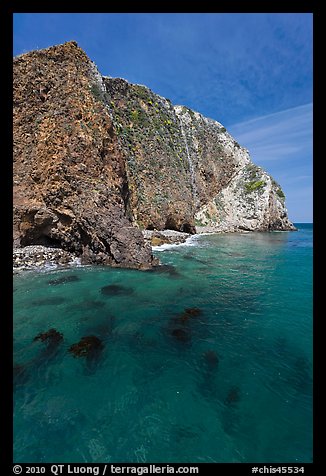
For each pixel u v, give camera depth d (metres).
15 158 19.95
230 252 25.39
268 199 52.09
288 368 7.17
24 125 20.56
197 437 5.03
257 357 7.68
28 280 14.41
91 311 10.51
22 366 6.98
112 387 6.31
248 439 5.01
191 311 10.79
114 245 18.19
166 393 6.16
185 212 38.88
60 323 9.41
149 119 39.12
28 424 5.17
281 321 9.98
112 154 23.42
